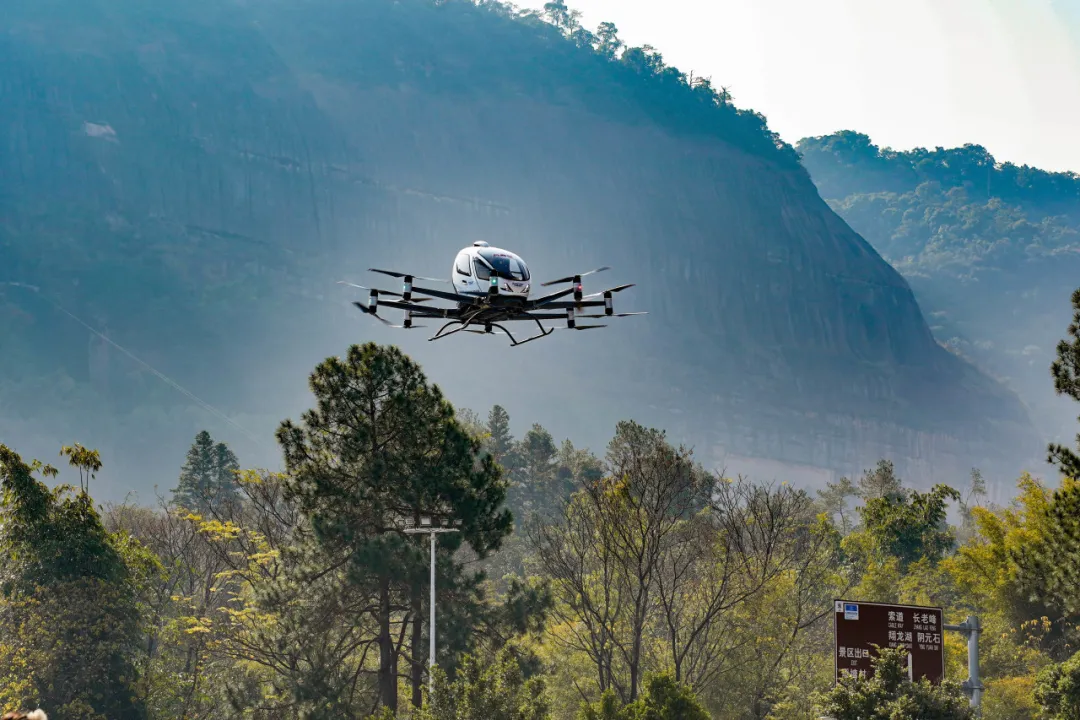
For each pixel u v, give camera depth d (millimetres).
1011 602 117000
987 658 108438
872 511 165250
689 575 99312
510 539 188125
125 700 91688
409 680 89688
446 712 59500
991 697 98062
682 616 98438
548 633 98625
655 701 63562
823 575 108750
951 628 69250
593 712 64188
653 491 98625
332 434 95188
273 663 94438
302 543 93312
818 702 63562
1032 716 88188
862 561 149875
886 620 68375
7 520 92375
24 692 88000
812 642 101625
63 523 93500
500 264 44812
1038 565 83875
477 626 91812
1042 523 108312
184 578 122812
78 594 90750
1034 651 109125
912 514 160625
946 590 143625
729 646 95375
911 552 157375
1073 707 83062
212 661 101250
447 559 90500
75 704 87438
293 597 89375
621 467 103750
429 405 96062
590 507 103125
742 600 93625
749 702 92500
